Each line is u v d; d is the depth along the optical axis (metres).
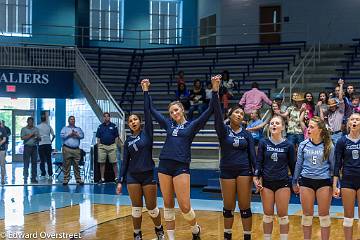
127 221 9.24
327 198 6.51
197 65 21.66
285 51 21.39
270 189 6.70
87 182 15.48
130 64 22.81
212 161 15.35
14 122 24.80
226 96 16.48
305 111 12.33
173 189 6.88
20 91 19.70
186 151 6.79
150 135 7.17
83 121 19.67
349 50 20.58
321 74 19.02
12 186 14.57
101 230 8.43
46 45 22.52
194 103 16.69
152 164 7.16
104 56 23.09
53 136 16.92
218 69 21.23
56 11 24.62
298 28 23.25
